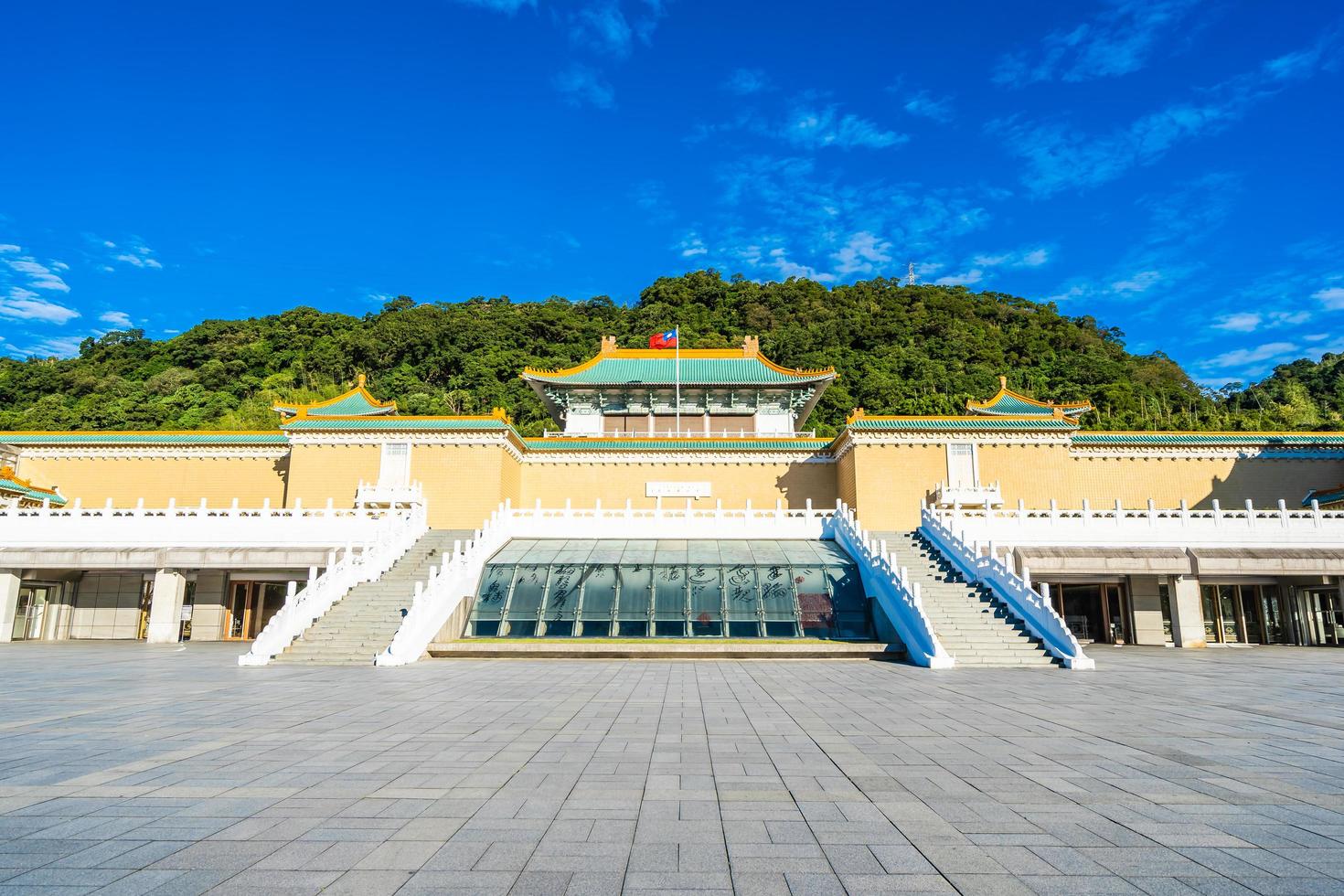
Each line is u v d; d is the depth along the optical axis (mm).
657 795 8820
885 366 118062
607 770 10023
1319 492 43812
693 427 55844
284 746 11484
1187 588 33250
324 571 34531
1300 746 11586
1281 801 8578
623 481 49250
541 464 49750
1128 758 10758
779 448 49219
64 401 107688
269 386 116000
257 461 48719
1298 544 33969
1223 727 13258
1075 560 32844
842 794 8875
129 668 22984
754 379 54844
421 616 26312
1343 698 16984
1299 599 34812
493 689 18391
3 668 22922
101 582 38344
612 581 32125
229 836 7336
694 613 30812
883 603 28703
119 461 48906
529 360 123625
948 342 129750
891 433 45469
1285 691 18062
